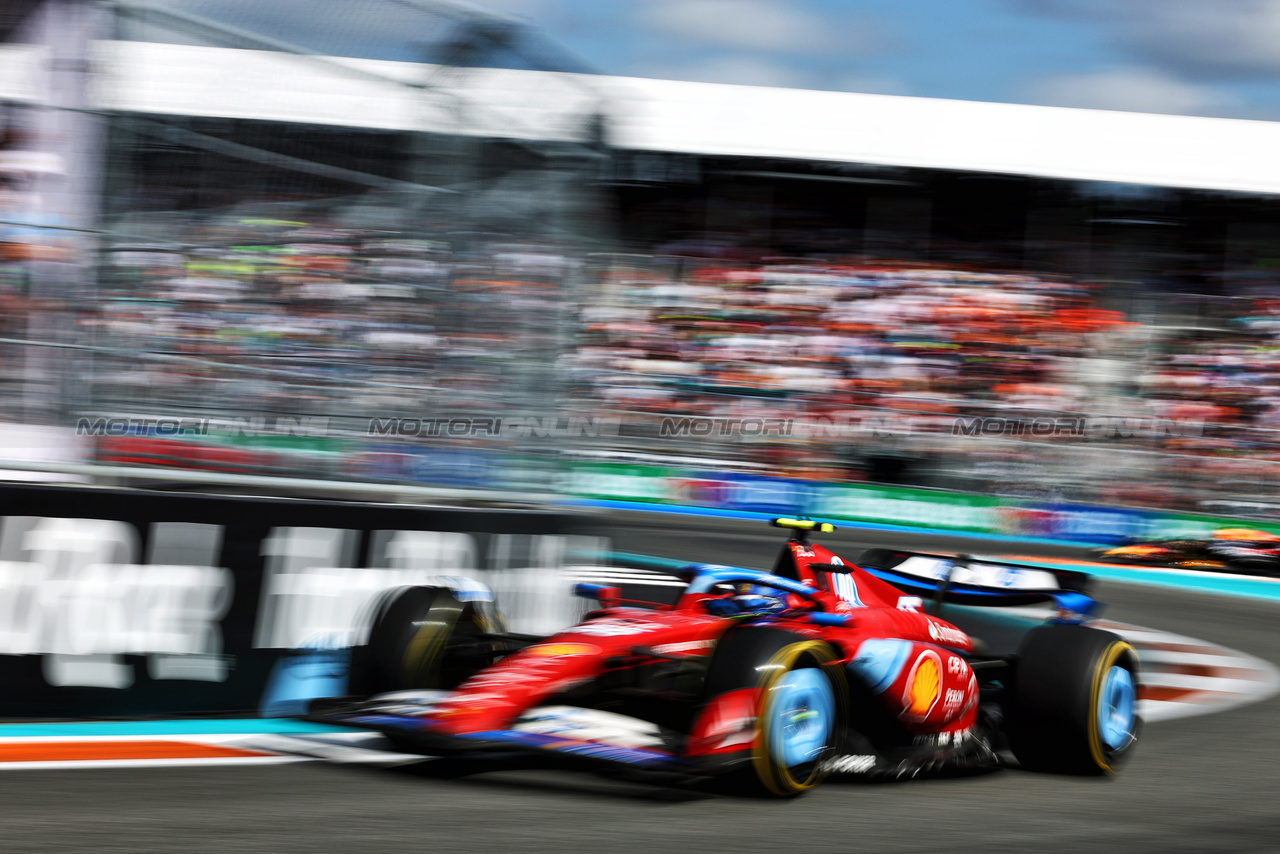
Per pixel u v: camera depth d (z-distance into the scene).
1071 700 9.29
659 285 34.03
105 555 8.95
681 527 24.89
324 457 10.29
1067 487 29.38
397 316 10.48
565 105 10.96
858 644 8.68
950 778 9.26
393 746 8.74
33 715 8.69
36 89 9.11
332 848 6.40
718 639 8.07
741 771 7.67
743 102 32.12
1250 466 29.41
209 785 7.60
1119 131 33.38
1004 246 35.88
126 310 9.34
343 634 10.21
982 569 10.25
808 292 34.16
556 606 12.19
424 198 10.41
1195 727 11.79
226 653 9.52
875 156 32.41
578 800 7.69
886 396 31.45
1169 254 35.56
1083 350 33.69
